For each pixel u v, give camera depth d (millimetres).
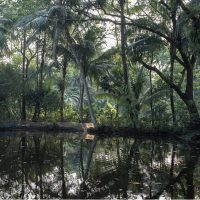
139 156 16641
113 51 31141
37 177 12086
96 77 30922
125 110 28781
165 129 25922
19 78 34875
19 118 36469
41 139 24391
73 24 29031
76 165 14414
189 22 21953
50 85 35062
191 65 24844
